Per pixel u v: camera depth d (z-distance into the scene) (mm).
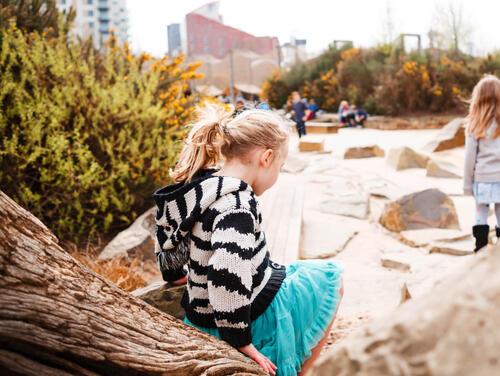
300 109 19203
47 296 1328
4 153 4602
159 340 1570
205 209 1907
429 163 9398
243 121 2031
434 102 24016
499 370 491
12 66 5250
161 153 5715
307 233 6184
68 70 5344
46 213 4914
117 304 1512
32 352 1313
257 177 2055
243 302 1802
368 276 4727
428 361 534
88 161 5207
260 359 1868
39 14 6676
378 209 7277
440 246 5391
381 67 26844
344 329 3408
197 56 47250
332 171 10305
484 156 4195
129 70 6398
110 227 5320
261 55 50281
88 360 1382
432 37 30031
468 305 546
